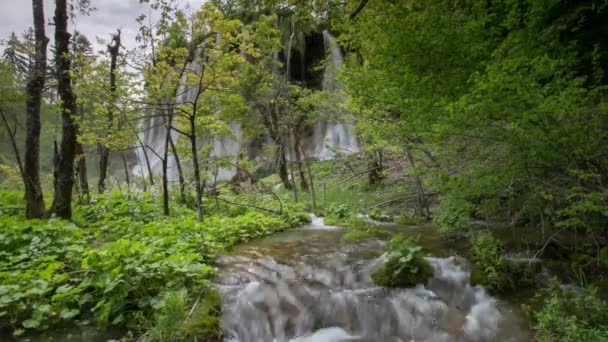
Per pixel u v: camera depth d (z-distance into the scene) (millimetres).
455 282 4840
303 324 4355
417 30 5688
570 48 4910
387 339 4176
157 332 3656
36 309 3908
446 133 4340
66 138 7910
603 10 5352
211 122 9078
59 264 4586
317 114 12828
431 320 4344
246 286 4848
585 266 4742
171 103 8102
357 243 6754
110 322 3916
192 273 4656
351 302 4629
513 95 3646
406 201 10344
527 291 4473
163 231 6625
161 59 8312
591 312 3479
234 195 13125
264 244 6918
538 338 3570
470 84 4949
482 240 5309
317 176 14875
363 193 12031
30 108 8453
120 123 9469
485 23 5379
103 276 4207
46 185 15391
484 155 4406
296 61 18812
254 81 10617
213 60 7742
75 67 8109
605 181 3887
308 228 8695
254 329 4188
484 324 4125
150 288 4324
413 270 4922
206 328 3859
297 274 5277
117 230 7414
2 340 3658
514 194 5375
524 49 4613
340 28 8383
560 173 4055
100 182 12258
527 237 5934
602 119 3838
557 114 3664
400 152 9906
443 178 4664
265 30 8398
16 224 6766
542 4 4781
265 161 18656
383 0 7574
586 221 4422
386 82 5992
